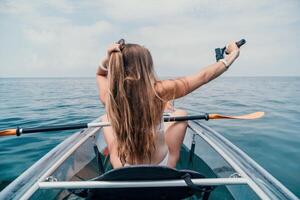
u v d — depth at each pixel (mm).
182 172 1199
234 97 17109
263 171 1636
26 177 1553
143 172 1170
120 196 1268
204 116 1984
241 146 5086
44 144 5195
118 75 1328
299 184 3338
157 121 1385
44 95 19844
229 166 1847
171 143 1560
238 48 1494
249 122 7625
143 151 1375
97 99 16312
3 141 5383
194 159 2621
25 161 4270
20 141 5395
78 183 1258
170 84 1376
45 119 8547
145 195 1263
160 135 1411
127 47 1386
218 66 1420
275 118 8469
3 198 1313
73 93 22453
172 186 1211
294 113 9766
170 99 1403
